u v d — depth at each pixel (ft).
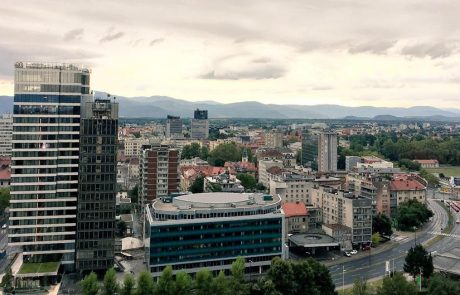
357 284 625.41
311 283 625.00
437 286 618.03
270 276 629.51
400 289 599.57
